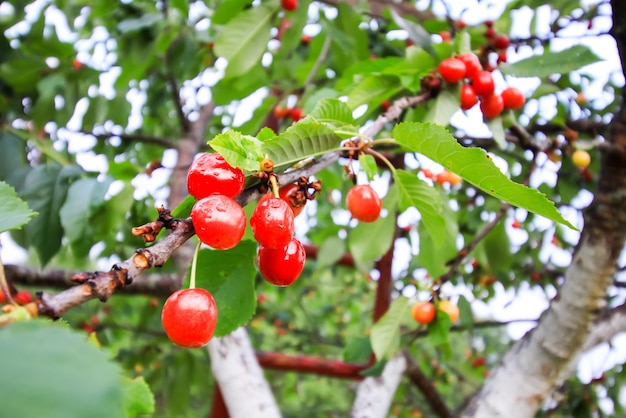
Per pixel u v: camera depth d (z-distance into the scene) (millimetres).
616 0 427
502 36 539
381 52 655
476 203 761
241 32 526
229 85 619
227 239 216
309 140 274
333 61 672
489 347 1421
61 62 583
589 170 681
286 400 1481
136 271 189
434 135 270
